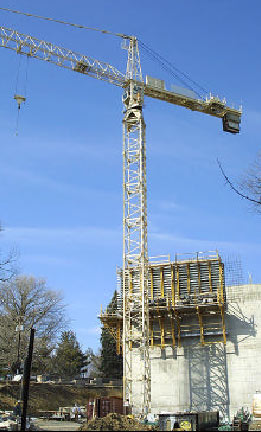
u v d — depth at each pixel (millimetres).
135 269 63125
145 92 74500
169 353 58500
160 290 61188
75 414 49469
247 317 57031
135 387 57781
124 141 67312
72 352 99750
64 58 70938
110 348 96000
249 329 56531
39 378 72312
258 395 48562
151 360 58781
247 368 55156
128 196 64500
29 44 69750
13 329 65812
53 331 68500
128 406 50031
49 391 66562
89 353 119812
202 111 79375
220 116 80312
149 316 60344
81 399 69000
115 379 88438
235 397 54500
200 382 56281
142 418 48625
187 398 56031
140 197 63500
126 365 57031
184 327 59344
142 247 60938
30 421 44062
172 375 57469
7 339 64750
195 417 35875
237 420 40875
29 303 68438
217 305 56938
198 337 58281
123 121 68438
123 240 62312
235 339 56688
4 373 73000
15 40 69188
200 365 56969
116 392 74312
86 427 35094
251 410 53344
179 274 61188
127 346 59219
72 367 97688
